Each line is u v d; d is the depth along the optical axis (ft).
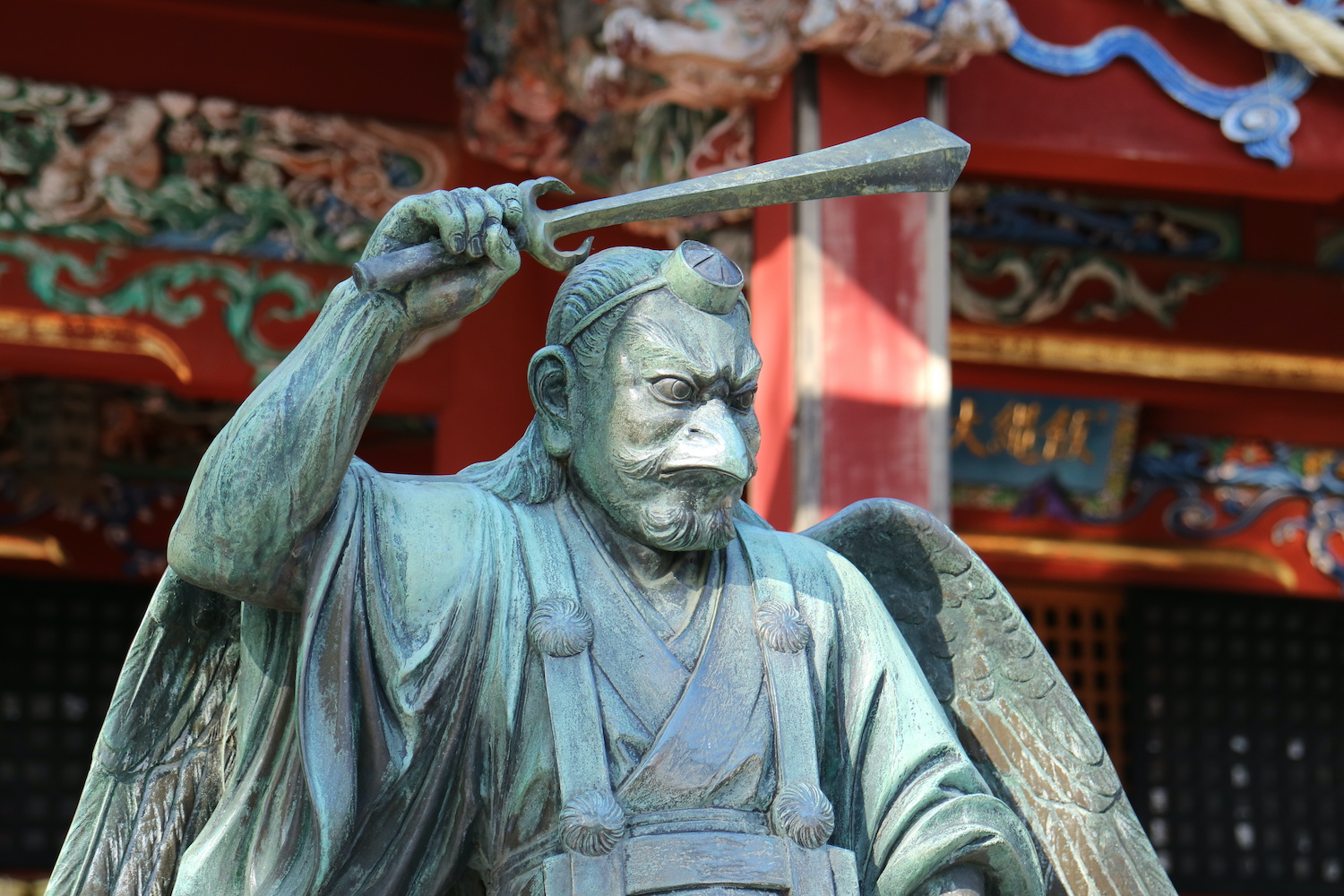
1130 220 41.96
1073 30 28.04
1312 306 42.11
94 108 35.06
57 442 45.68
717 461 8.95
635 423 9.07
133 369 35.22
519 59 31.81
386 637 8.91
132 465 46.32
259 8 35.86
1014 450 46.37
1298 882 49.03
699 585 9.32
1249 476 48.42
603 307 9.20
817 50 26.23
